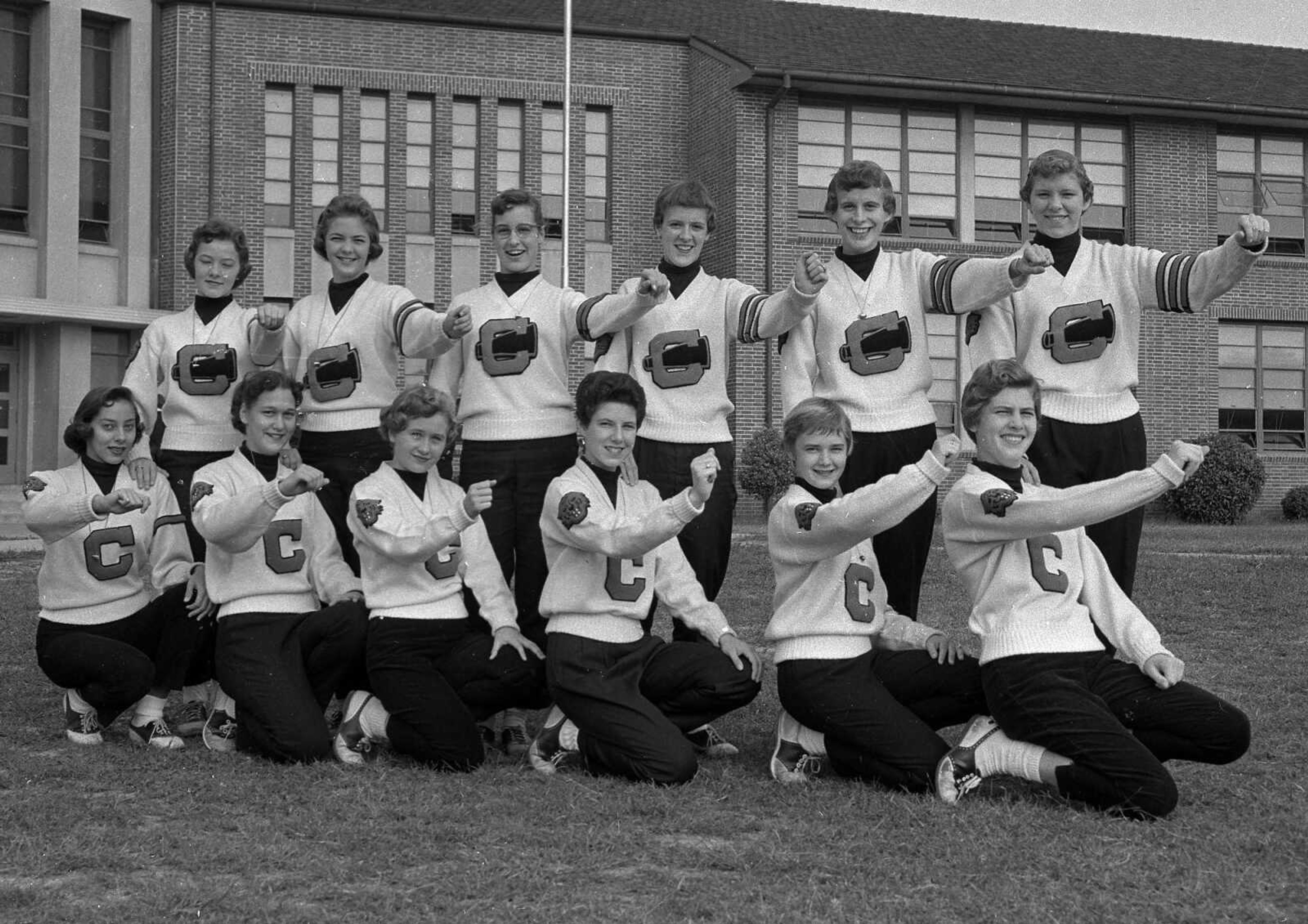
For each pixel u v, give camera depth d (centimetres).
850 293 622
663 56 2519
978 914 369
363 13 2381
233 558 588
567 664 543
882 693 521
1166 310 582
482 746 550
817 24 2686
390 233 2412
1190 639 895
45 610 607
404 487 586
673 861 417
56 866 411
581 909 372
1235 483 2311
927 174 2458
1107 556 578
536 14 2530
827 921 362
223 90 2345
